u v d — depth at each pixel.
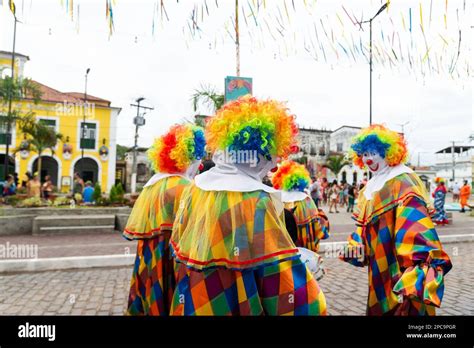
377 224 2.96
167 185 2.90
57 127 26.00
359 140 3.34
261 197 1.74
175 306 2.00
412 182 2.89
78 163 27.98
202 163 3.34
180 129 3.14
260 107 1.87
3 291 4.79
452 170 33.31
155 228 2.81
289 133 1.89
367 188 3.24
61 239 8.66
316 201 12.28
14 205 11.63
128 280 5.39
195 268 1.70
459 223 12.73
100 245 7.81
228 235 1.72
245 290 1.65
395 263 2.84
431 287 2.43
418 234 2.60
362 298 4.62
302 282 1.70
